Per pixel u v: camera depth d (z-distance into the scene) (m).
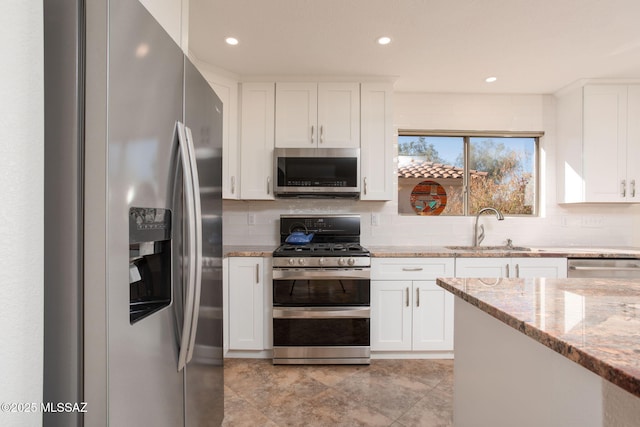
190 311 0.97
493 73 2.51
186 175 0.96
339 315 2.26
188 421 1.09
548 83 2.69
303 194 2.62
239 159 2.58
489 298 0.97
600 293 1.04
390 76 2.56
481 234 2.86
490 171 2.95
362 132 2.57
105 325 0.68
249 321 2.35
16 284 0.62
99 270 0.68
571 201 2.72
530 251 2.43
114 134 0.70
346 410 1.76
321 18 1.83
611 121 2.57
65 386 0.68
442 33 1.97
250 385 2.01
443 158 2.96
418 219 2.91
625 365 0.51
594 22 1.85
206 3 1.70
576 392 0.69
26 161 0.64
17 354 0.62
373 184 2.57
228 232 2.86
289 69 2.46
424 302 2.34
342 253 2.26
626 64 2.35
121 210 0.72
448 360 2.37
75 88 0.68
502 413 0.95
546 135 2.92
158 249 0.95
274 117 2.57
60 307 0.68
